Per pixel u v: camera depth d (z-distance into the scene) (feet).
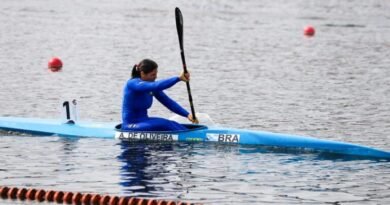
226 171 149.38
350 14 532.73
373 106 228.43
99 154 161.48
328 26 465.47
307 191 136.77
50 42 362.53
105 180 141.69
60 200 129.29
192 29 430.61
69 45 355.97
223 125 198.08
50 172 146.82
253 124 200.13
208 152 163.94
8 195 131.23
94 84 258.16
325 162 157.58
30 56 319.68
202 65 309.22
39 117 202.80
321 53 355.36
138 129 175.11
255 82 270.46
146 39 386.52
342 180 144.36
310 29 419.74
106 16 475.72
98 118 204.54
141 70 176.04
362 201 131.34
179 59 325.01
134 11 510.58
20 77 268.21
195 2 580.71
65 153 162.09
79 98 232.32
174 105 178.09
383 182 143.23
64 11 492.95
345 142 170.30
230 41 387.96
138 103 175.63
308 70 302.66
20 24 423.23
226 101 233.14
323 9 556.92
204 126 174.50
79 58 318.45
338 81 276.21
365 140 181.78
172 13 508.12
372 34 433.07
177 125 175.94
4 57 314.55
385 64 324.19
